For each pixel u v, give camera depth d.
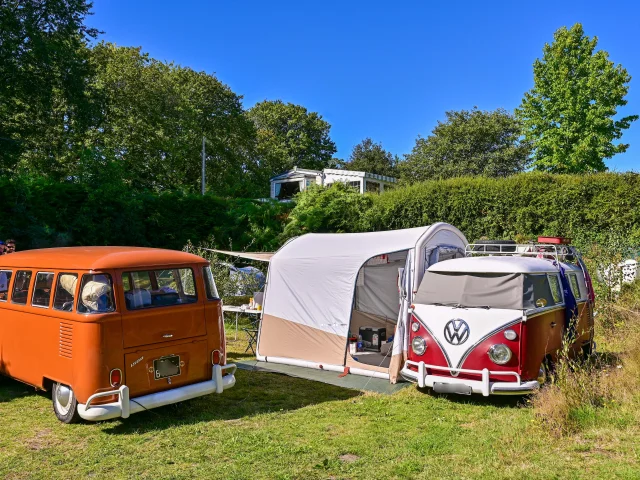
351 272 9.09
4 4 16.52
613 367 7.72
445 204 20.34
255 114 56.38
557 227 18.05
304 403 7.05
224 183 38.78
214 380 6.44
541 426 5.44
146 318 5.92
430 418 6.29
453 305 7.11
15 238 14.59
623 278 11.52
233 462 4.91
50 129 22.83
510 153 36.53
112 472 4.71
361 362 8.85
